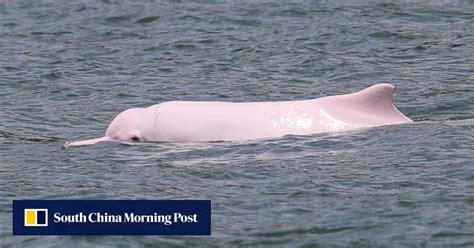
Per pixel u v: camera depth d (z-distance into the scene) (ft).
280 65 214.28
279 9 260.21
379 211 123.44
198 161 146.61
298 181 135.74
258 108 158.61
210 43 233.14
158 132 158.20
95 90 200.44
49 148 158.61
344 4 263.29
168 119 158.71
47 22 260.83
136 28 252.21
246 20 253.03
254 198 130.31
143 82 205.87
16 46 238.68
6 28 256.32
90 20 261.24
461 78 199.00
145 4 273.75
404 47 223.92
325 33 235.81
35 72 214.48
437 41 228.02
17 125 176.04
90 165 147.02
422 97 186.29
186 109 159.94
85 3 278.05
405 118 158.92
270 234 118.73
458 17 248.93
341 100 158.92
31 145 161.17
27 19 264.72
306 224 120.88
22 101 193.36
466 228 117.39
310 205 126.93
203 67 215.72
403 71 206.39
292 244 115.85
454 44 224.94
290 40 232.12
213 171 141.59
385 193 129.70
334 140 151.53
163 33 245.24
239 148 151.43
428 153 143.43
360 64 211.82
